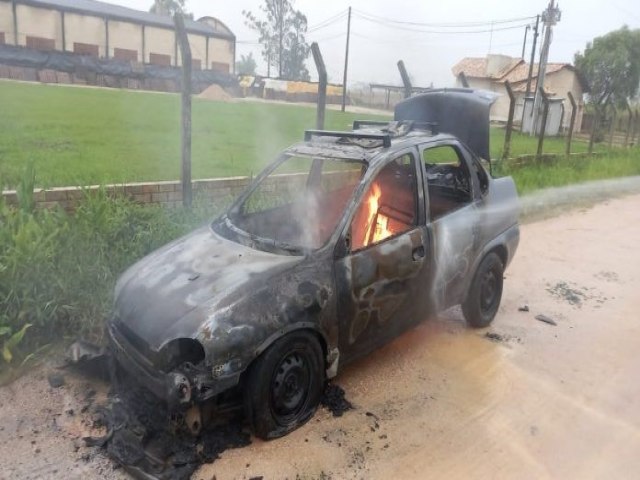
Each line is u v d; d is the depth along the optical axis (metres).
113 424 3.42
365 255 3.80
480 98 7.00
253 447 3.34
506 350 4.76
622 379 4.36
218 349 3.07
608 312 5.71
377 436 3.52
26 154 10.09
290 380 3.45
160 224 5.57
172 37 49.81
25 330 4.09
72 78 36.81
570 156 15.04
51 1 44.12
